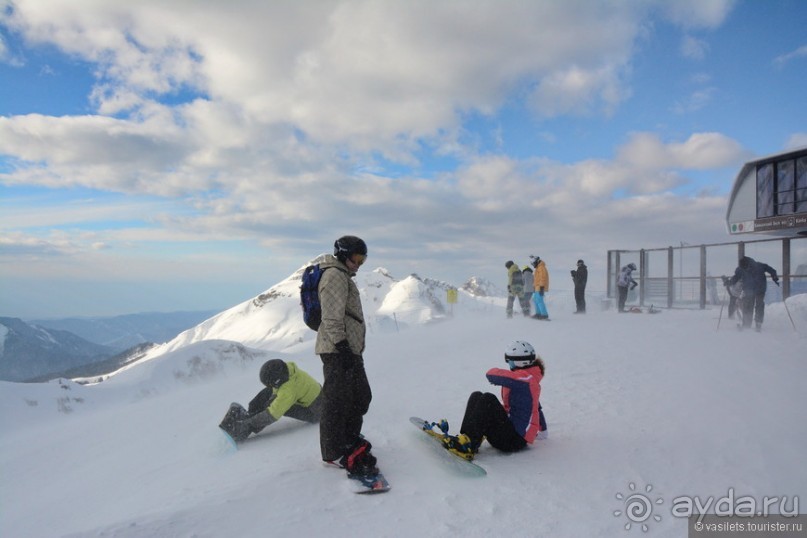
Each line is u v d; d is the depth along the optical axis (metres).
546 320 18.59
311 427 5.93
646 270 22.30
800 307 14.48
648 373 8.18
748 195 17.28
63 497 5.20
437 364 10.56
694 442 4.76
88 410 13.00
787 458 4.28
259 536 3.04
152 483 4.87
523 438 4.59
